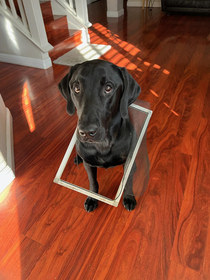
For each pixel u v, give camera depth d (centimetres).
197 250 127
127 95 117
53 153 201
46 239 138
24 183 175
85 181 174
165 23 512
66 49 397
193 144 197
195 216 144
